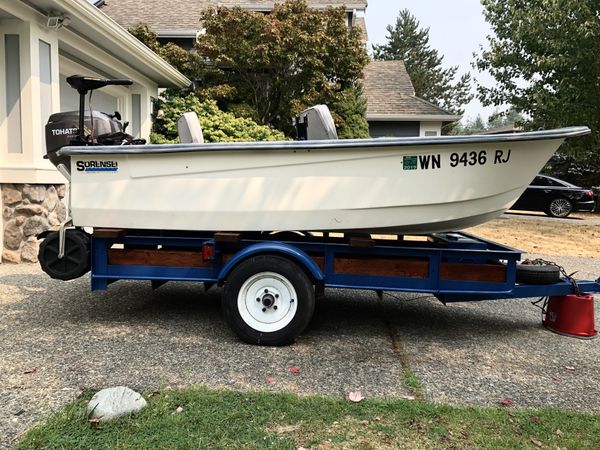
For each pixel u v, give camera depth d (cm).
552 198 1540
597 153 1691
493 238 1017
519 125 1433
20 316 438
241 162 381
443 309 512
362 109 1530
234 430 250
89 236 417
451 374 337
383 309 505
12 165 640
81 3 662
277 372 330
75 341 378
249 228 389
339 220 385
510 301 555
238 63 1325
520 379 331
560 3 1136
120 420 256
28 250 648
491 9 1390
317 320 457
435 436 251
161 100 1202
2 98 635
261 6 1711
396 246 401
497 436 252
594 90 1161
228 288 382
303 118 448
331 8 1387
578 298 425
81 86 409
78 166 396
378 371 337
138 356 351
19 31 624
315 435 248
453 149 370
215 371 329
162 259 411
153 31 1387
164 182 390
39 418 260
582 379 333
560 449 243
